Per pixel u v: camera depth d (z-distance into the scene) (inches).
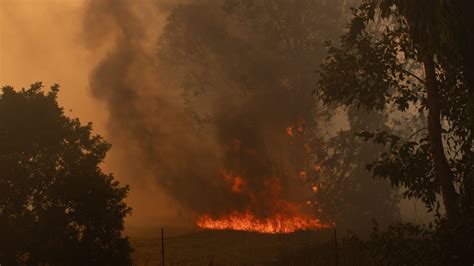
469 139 570.9
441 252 566.6
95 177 751.1
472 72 543.5
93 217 742.5
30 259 716.7
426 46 569.9
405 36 622.8
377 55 629.6
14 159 716.0
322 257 938.7
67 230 730.2
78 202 740.0
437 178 614.5
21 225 718.5
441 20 527.8
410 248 594.2
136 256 1261.1
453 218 582.6
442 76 603.5
